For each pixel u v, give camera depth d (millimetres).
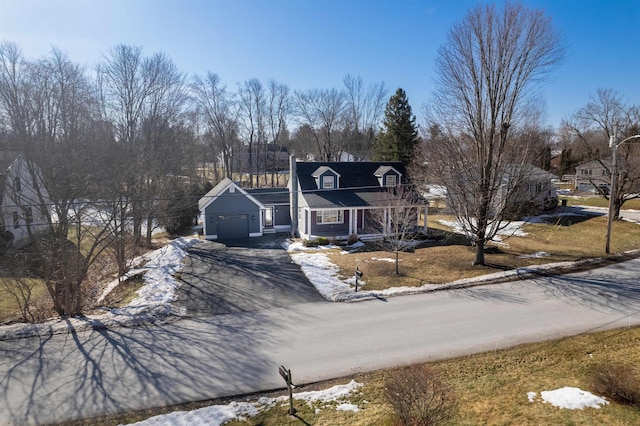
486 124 18391
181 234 32250
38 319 14797
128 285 18047
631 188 31703
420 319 13461
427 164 26266
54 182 14422
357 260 21172
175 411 8672
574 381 9344
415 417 7312
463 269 18953
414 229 27734
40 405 8984
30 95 14578
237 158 66750
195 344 11938
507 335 12086
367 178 28938
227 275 19047
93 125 18812
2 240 19312
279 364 10680
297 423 8094
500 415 8078
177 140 30922
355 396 9047
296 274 19047
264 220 31594
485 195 18531
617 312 13625
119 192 17969
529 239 25422
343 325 13125
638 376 9320
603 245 23266
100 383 9852
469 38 17844
